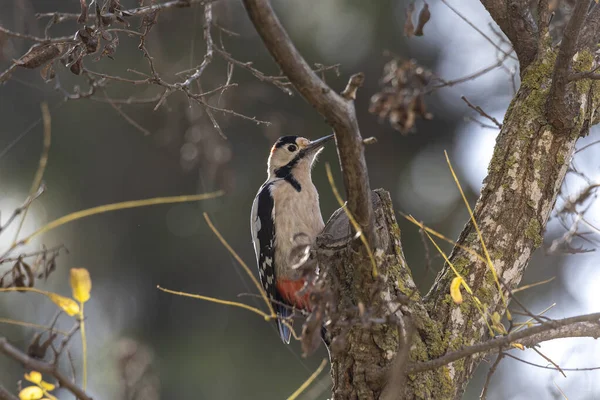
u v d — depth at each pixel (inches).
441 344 251.1
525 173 265.9
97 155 636.1
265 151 613.9
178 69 506.3
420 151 644.1
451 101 626.8
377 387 245.3
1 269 494.6
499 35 331.9
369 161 641.6
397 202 633.6
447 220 622.5
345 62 612.4
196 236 637.3
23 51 477.4
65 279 633.0
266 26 206.2
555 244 305.7
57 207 636.1
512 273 261.6
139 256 647.8
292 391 594.6
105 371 608.7
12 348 189.5
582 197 302.0
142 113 598.2
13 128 627.5
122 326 636.7
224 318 630.5
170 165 636.1
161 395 613.3
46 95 625.6
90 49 269.0
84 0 268.7
